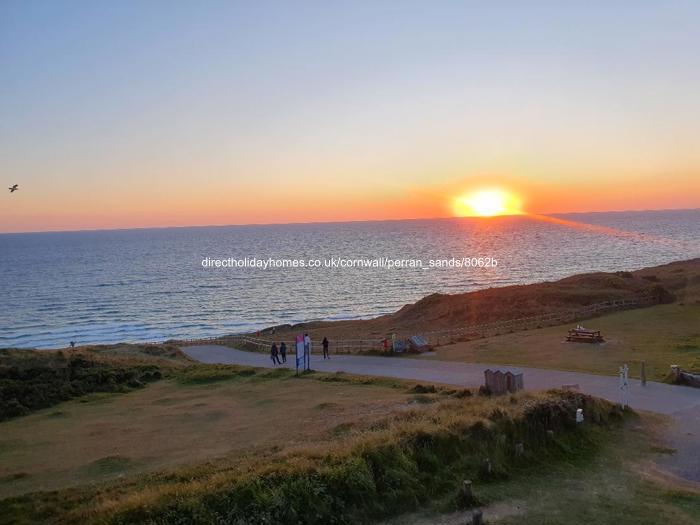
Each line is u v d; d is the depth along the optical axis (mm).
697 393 24547
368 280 134875
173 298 118750
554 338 38469
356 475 13375
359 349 40625
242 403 26453
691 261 98750
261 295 119750
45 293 130875
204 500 12156
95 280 154000
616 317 45188
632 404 22859
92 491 14219
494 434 16281
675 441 18719
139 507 11969
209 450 18828
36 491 14906
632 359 31172
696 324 40562
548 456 16641
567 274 127875
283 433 20188
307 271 159000
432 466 14719
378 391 26797
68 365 35594
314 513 12391
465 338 42031
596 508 13414
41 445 21219
